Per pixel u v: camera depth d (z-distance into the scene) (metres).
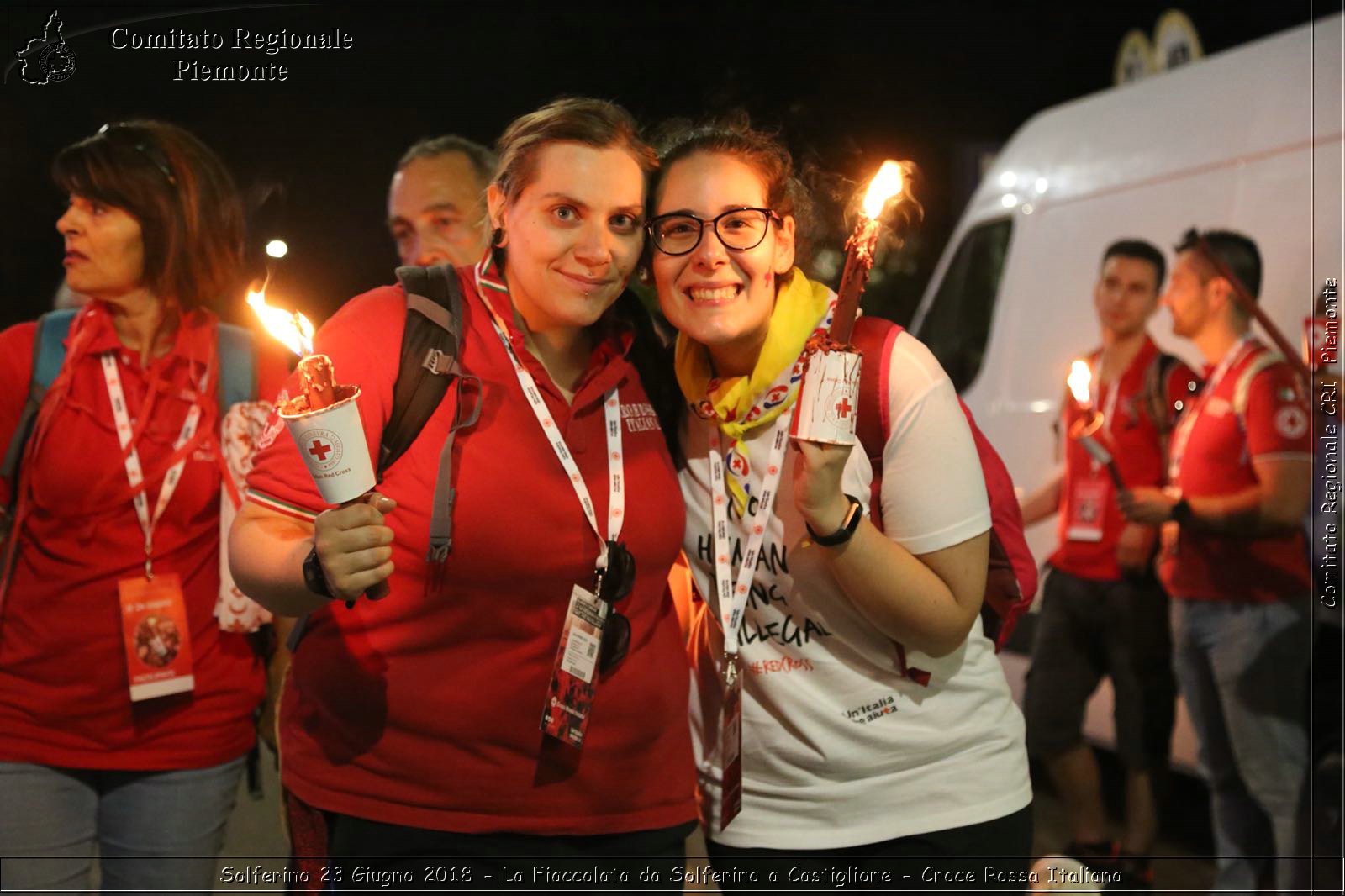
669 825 2.32
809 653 2.38
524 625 2.20
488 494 2.15
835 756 2.37
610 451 2.32
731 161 2.30
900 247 2.58
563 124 2.21
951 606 2.23
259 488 2.06
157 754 2.66
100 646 2.62
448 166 3.70
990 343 5.74
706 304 2.29
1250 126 4.51
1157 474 4.54
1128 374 4.67
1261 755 3.99
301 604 2.00
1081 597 4.69
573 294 2.22
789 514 2.34
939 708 2.39
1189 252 4.37
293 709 2.31
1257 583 4.02
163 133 2.75
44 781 2.62
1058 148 5.55
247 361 2.80
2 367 2.66
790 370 2.33
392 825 2.19
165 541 2.67
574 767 2.23
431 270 2.28
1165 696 4.55
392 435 2.13
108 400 2.67
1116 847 4.62
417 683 2.18
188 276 2.74
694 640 2.59
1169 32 5.62
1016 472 5.44
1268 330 4.20
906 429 2.24
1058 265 5.38
